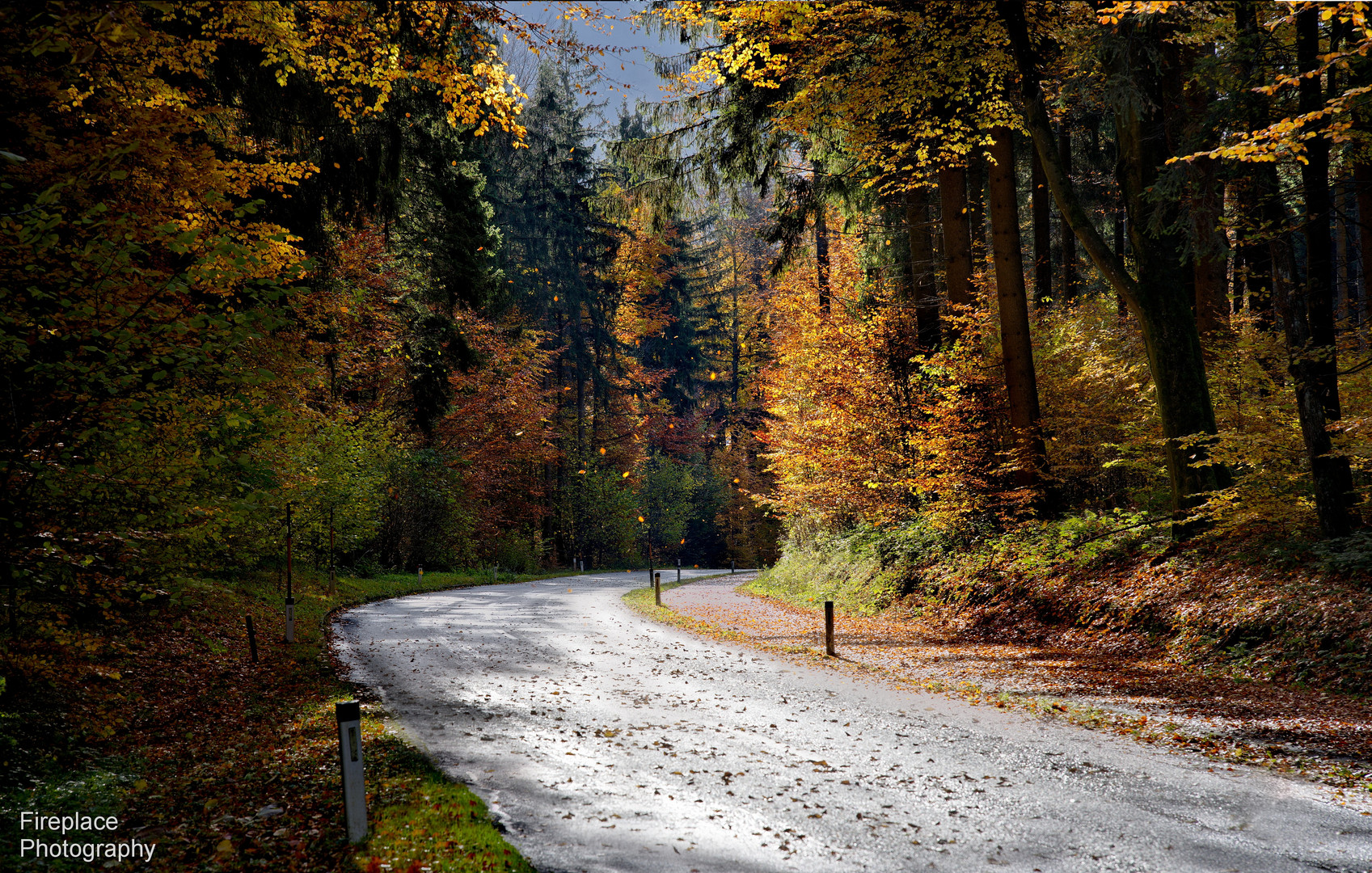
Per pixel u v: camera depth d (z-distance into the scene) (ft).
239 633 48.88
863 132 56.85
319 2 27.81
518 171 166.40
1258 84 38.93
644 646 49.42
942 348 70.03
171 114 26.81
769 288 191.21
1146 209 47.11
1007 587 53.67
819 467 75.36
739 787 21.90
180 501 27.58
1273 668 33.76
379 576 103.71
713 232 229.86
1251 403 48.85
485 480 135.23
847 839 18.21
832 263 100.94
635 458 206.80
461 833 17.79
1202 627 38.65
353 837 17.51
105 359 22.59
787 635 54.03
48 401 22.61
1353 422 36.70
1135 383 57.82
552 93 156.15
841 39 51.88
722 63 55.52
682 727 28.78
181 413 25.95
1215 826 18.70
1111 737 26.55
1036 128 49.42
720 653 46.34
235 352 30.42
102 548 25.16
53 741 24.63
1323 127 36.68
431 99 61.26
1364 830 18.28
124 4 19.95
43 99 24.79
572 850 17.56
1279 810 19.60
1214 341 55.52
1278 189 42.09
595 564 193.98
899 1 49.32
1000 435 63.52
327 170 61.31
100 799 20.66
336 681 38.17
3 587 22.35
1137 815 19.51
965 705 31.91
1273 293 53.21
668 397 221.87
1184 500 46.57
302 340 65.26
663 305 201.67
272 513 52.54
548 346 174.60
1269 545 41.37
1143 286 47.65
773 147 69.67
